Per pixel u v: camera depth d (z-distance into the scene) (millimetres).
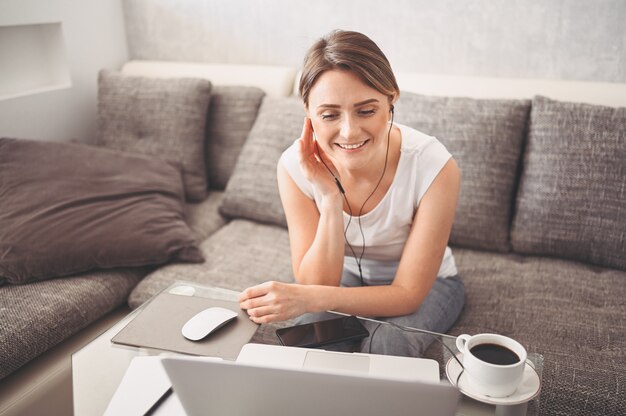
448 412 759
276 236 1984
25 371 1454
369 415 783
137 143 2303
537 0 1985
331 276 1373
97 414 931
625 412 1183
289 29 2385
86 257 1686
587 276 1659
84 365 1049
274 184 2021
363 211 1412
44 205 1787
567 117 1731
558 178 1716
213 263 1800
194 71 2455
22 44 2367
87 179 1932
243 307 1192
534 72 2082
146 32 2660
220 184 2342
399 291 1315
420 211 1338
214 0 2473
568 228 1710
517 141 1817
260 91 2291
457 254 1834
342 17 2275
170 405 938
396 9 2182
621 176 1650
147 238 1770
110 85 2375
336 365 1014
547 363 1282
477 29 2098
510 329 1426
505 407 894
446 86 2037
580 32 1975
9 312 1479
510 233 1820
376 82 1124
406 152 1330
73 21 2453
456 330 1431
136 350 1078
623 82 1978
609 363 1275
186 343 1088
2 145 1962
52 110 2430
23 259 1626
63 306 1538
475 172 1805
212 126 2312
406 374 979
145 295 1652
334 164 1377
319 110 1162
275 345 1079
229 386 801
